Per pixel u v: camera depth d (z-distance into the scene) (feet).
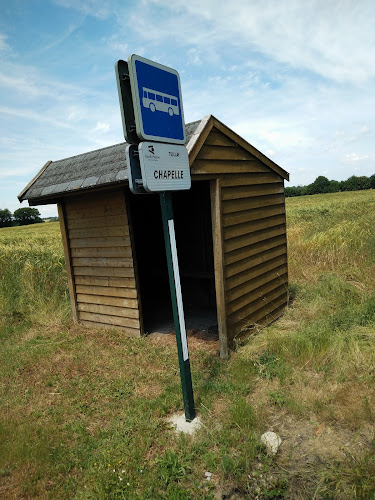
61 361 16.15
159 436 10.36
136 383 13.61
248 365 13.94
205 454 9.36
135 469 9.05
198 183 21.44
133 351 16.57
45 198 19.30
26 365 15.96
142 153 9.00
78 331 19.98
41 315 22.57
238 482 8.53
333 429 10.09
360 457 8.89
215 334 18.51
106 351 16.87
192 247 24.82
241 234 16.24
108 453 9.66
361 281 23.17
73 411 12.07
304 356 13.97
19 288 26.63
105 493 8.29
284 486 8.36
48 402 12.80
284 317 19.38
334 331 15.71
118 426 10.96
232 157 15.61
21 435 10.74
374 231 35.06
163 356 15.80
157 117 9.60
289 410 11.05
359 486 7.98
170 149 10.04
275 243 19.34
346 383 12.10
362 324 16.25
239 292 16.11
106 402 12.48
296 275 27.30
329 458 9.05
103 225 18.31
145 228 27.14
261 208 17.99
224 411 11.25
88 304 20.29
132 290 17.87
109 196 17.63
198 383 12.98
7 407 12.68
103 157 17.80
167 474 8.73
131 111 9.32
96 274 19.36
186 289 25.66
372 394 11.32
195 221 24.32
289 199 181.68
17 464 9.61
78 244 19.86
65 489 8.72
